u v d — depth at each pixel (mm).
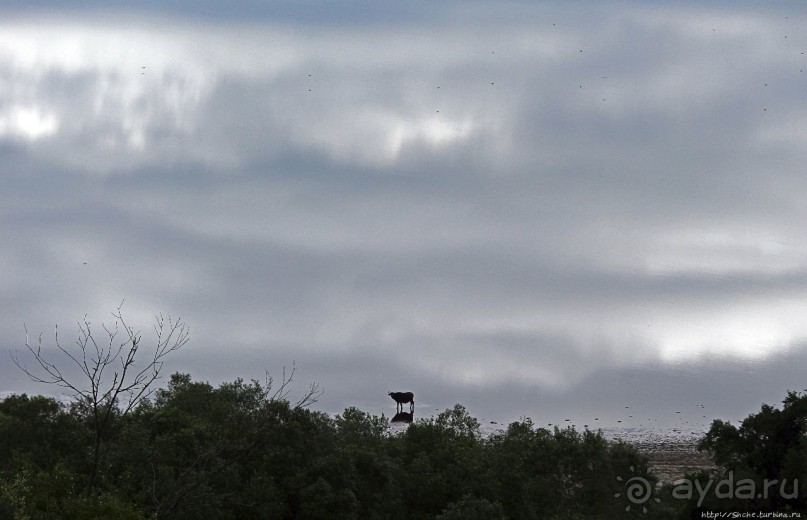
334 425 89812
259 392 85000
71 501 59375
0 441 73750
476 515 72750
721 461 89250
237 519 70312
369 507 75750
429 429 88875
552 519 78000
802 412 87125
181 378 90875
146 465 70062
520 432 92688
